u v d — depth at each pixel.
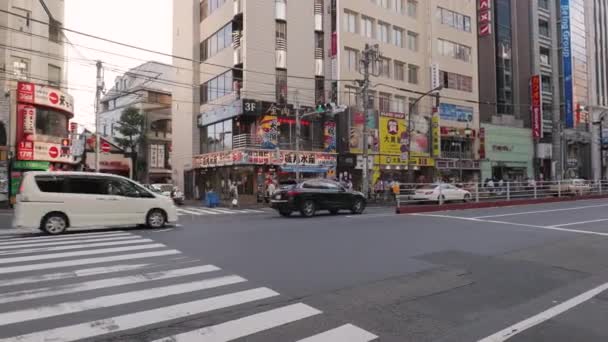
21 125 23.64
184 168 33.94
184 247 9.05
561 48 48.66
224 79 29.86
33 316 4.65
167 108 45.00
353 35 31.80
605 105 54.28
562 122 47.56
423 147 35.53
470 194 23.27
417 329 4.43
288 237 10.50
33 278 6.30
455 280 6.48
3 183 23.02
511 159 42.41
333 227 12.56
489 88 42.12
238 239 10.18
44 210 11.79
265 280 6.29
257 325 4.44
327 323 4.54
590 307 5.25
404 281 6.38
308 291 5.75
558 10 49.69
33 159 23.91
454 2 39.00
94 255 8.14
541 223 13.73
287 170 28.02
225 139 29.33
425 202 21.59
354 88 29.31
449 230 11.89
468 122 38.91
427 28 36.81
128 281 6.15
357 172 32.09
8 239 10.66
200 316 4.70
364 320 4.66
